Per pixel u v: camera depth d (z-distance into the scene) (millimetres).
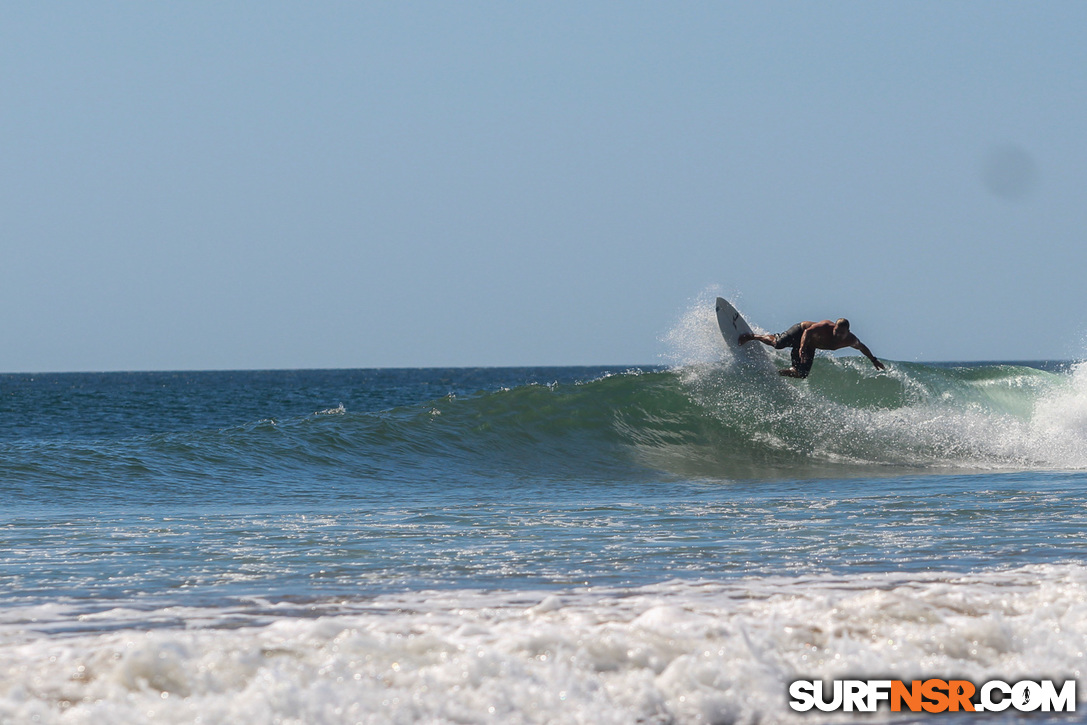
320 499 44062
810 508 39062
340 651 16266
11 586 23438
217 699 14031
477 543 30281
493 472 55250
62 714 13477
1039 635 17766
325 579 24312
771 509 38938
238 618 19953
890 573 24422
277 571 25438
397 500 43844
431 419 62688
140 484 46031
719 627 17969
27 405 191750
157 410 171375
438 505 41531
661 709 14500
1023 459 62312
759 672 15742
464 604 21188
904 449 63219
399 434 59781
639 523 35000
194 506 41031
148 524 34750
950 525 33438
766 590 22375
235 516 37250
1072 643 17438
